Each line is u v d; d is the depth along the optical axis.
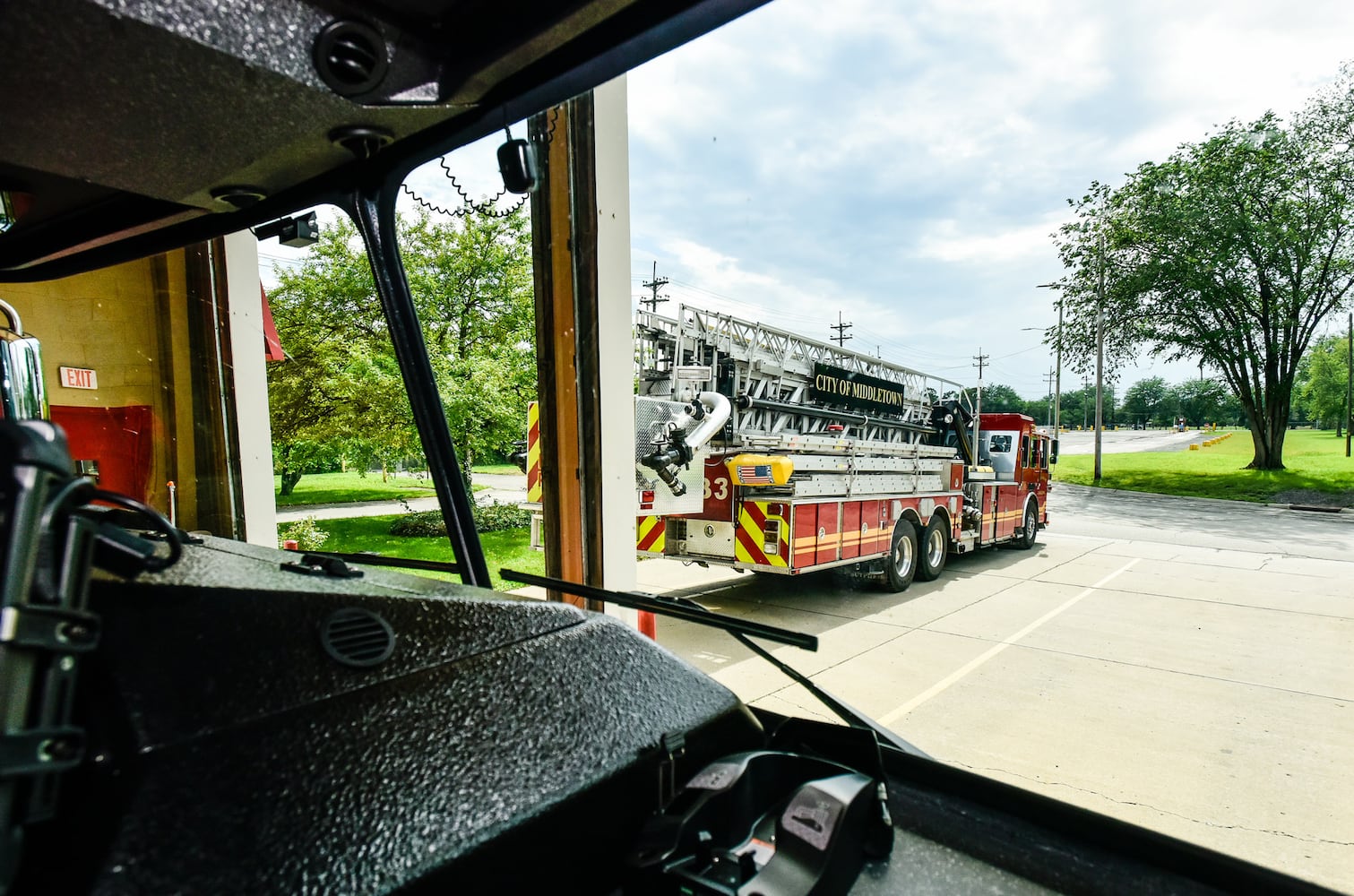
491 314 10.25
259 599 0.64
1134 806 2.95
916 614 6.55
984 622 6.22
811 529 6.18
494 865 0.64
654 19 0.68
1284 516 17.72
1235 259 23.09
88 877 0.46
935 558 8.61
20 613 0.43
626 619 3.56
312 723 0.59
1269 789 3.11
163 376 3.59
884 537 7.34
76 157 0.88
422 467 10.62
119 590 0.58
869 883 0.79
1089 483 28.98
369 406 9.06
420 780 0.62
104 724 0.51
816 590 7.72
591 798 0.74
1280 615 6.61
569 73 0.77
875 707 4.10
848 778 0.83
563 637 0.84
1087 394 103.50
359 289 9.09
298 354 9.39
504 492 16.56
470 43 0.72
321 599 0.67
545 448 3.39
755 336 6.90
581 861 0.72
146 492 3.55
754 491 6.10
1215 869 0.77
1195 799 3.02
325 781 0.57
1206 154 22.98
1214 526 15.48
